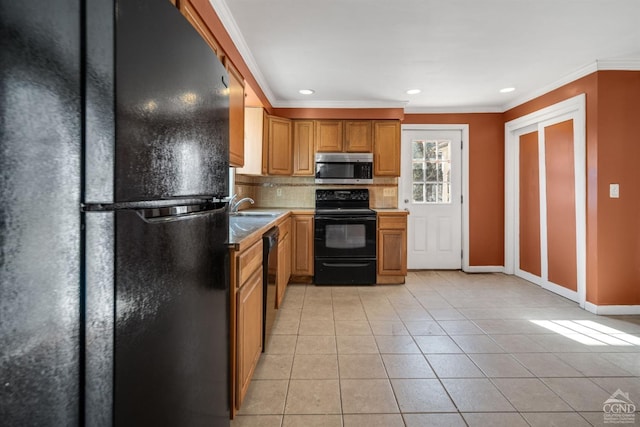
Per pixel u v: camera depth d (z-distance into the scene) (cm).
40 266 53
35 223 53
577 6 208
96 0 56
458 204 455
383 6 209
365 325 268
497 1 203
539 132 376
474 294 353
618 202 294
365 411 162
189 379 88
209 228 104
